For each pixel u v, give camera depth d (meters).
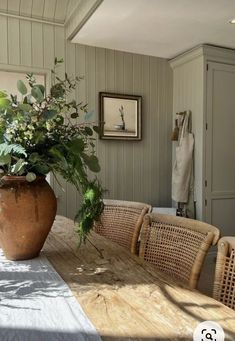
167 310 0.76
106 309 0.77
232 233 3.29
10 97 1.12
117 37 2.89
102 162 3.21
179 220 1.20
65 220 1.84
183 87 3.37
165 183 3.53
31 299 0.83
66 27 2.98
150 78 3.42
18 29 2.83
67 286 0.91
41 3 2.80
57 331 0.67
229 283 0.90
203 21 2.54
